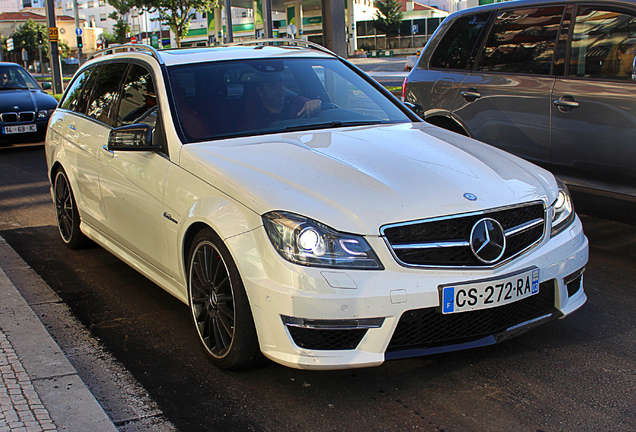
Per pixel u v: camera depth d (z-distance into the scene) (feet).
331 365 8.91
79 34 124.98
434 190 9.66
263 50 14.75
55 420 8.70
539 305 10.17
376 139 11.84
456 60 19.98
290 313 8.84
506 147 18.21
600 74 16.10
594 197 16.19
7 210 22.84
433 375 10.16
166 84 12.81
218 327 10.28
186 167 11.18
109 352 11.25
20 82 42.96
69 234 17.22
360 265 8.88
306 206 9.16
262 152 10.92
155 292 14.23
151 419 9.05
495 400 9.37
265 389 9.82
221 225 9.73
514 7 18.58
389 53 202.80
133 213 12.80
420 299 8.95
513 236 9.82
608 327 11.89
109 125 14.55
